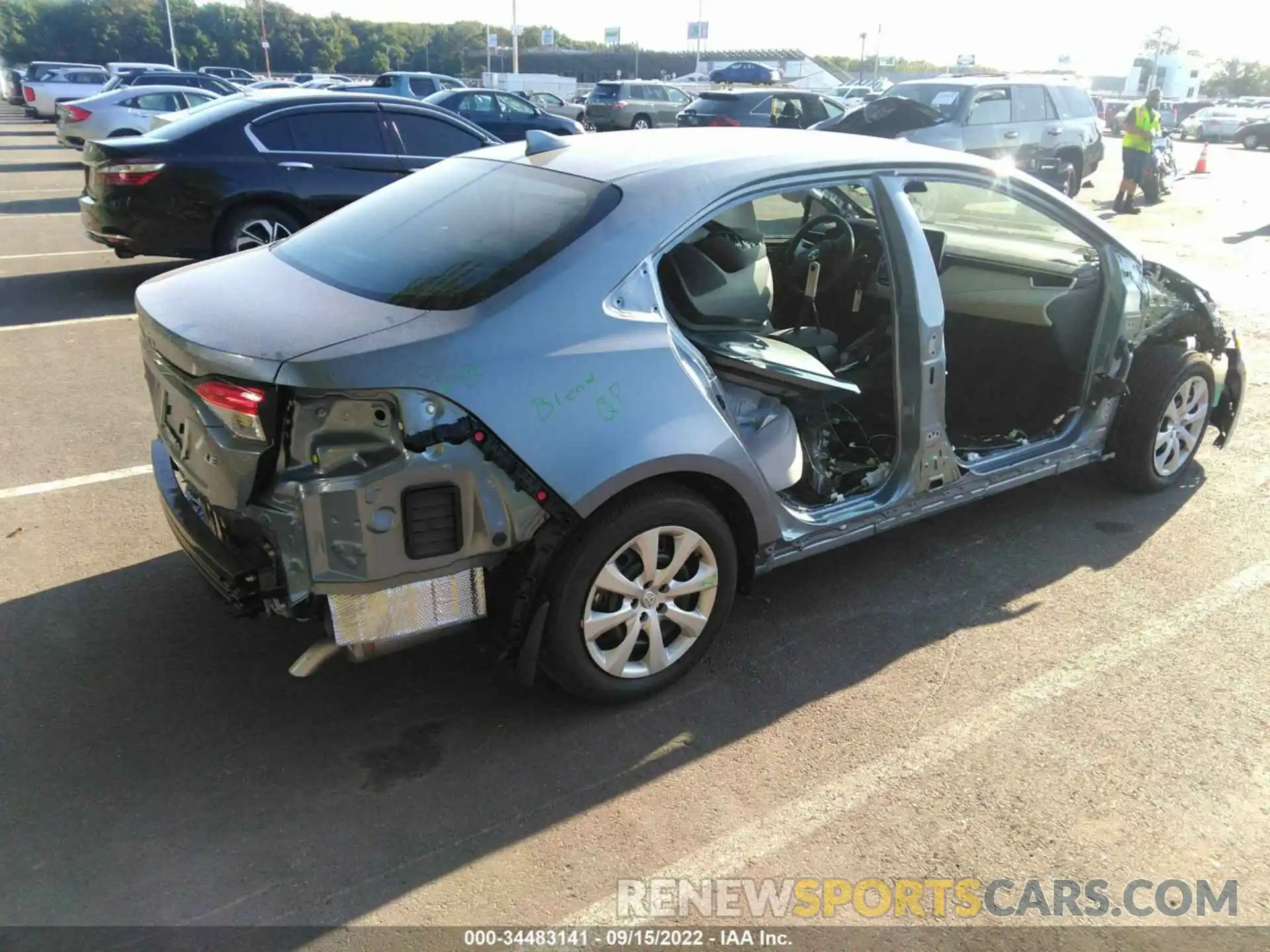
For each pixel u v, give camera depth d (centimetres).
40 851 232
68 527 394
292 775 260
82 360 613
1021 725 288
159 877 226
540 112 1611
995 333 424
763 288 327
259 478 235
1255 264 966
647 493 269
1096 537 408
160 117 952
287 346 231
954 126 1201
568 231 268
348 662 310
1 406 527
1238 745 280
